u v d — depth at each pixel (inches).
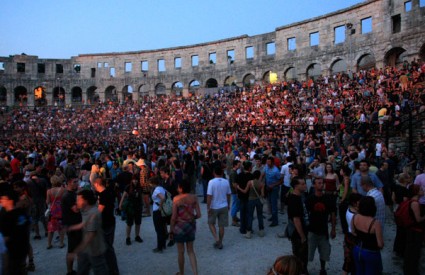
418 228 329.1
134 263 399.5
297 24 2171.5
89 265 286.4
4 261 247.8
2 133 2118.6
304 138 1045.8
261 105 1686.8
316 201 341.4
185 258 411.2
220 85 2593.5
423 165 702.5
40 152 937.5
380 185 411.5
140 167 609.9
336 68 2341.3
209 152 823.7
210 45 2642.7
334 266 378.6
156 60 2851.9
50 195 451.5
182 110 2116.1
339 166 596.1
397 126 904.9
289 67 2225.6
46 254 432.1
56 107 2679.6
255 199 478.6
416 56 1603.1
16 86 2893.7
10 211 275.0
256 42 2413.9
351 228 289.1
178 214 349.1
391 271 363.3
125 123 2172.7
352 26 1907.0
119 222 572.1
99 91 2974.9
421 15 1583.4
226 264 389.7
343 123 1036.5
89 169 614.9
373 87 1330.0
